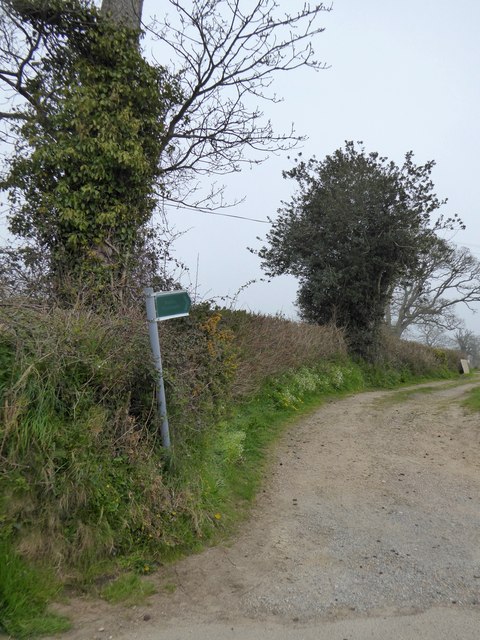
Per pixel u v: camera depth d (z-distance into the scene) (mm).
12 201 9438
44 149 9086
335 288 22328
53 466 4363
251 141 11867
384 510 6281
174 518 4992
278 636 3674
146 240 9500
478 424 11188
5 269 6938
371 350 22828
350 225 21594
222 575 4570
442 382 26203
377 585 4453
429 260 32125
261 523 5832
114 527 4582
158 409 5559
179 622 3826
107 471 4750
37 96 9922
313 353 16797
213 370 7863
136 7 10758
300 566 4797
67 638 3541
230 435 7746
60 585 4016
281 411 11914
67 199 9047
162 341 6270
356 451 9070
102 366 5121
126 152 9305
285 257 23188
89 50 10039
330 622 3871
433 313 44000
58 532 4242
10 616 3566
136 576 4324
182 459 5691
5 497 4062
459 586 4438
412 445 9523
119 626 3725
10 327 4793
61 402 4754
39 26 9906
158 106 10383
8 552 3867
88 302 6922
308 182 23453
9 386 4461
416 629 3777
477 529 5711
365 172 22094
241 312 12250
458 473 7777
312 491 6961
